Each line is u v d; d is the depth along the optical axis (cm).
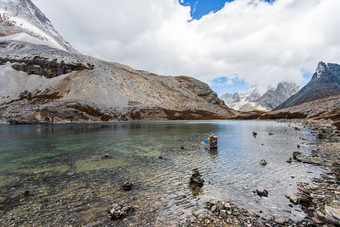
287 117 12119
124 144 3209
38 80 15175
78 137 4169
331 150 2481
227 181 1458
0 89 13488
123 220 933
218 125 8262
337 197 1143
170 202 1124
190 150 2677
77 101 13175
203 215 976
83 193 1260
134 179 1520
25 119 9569
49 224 905
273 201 1123
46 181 1484
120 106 14988
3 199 1177
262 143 3200
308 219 927
